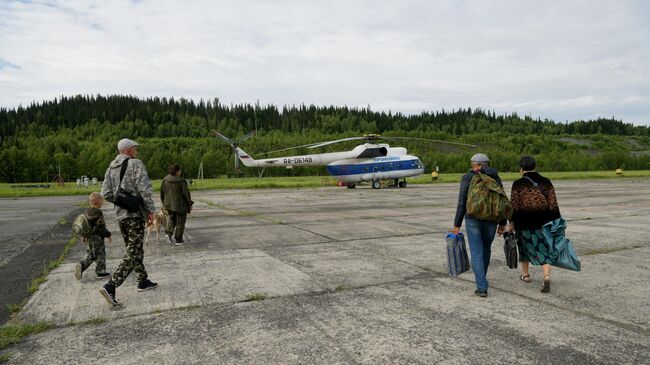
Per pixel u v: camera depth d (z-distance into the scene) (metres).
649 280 5.39
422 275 5.80
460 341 3.53
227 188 32.25
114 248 7.98
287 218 12.77
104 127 157.75
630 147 168.75
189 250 7.75
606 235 8.88
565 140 166.62
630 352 3.30
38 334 3.79
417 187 31.62
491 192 4.62
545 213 4.86
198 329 3.87
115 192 4.57
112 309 4.44
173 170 8.35
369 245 8.16
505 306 4.44
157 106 182.00
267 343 3.53
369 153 29.33
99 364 3.18
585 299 4.64
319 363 3.15
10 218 13.97
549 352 3.30
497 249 7.61
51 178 90.88
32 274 6.07
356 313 4.26
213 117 171.12
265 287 5.23
